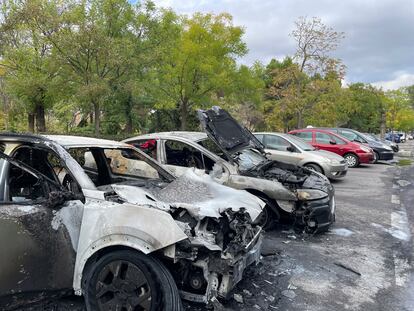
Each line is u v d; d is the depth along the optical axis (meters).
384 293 4.39
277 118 27.80
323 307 3.96
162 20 17.70
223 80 18.61
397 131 70.00
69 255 3.22
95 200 3.34
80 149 4.39
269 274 4.73
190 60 17.59
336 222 7.41
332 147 17.38
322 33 23.55
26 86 14.47
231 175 6.61
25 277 3.11
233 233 3.60
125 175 5.09
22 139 3.62
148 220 3.13
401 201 9.75
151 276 3.08
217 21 18.61
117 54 12.66
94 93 12.70
